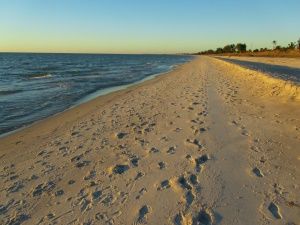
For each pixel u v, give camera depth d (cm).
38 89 1420
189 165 404
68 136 602
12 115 849
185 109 788
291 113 645
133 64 5341
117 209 304
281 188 324
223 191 326
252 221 269
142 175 382
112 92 1336
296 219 268
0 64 4544
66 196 341
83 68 3678
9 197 346
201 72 2328
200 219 277
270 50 7219
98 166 425
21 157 490
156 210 297
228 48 11094
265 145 463
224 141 498
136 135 570
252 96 925
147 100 1012
